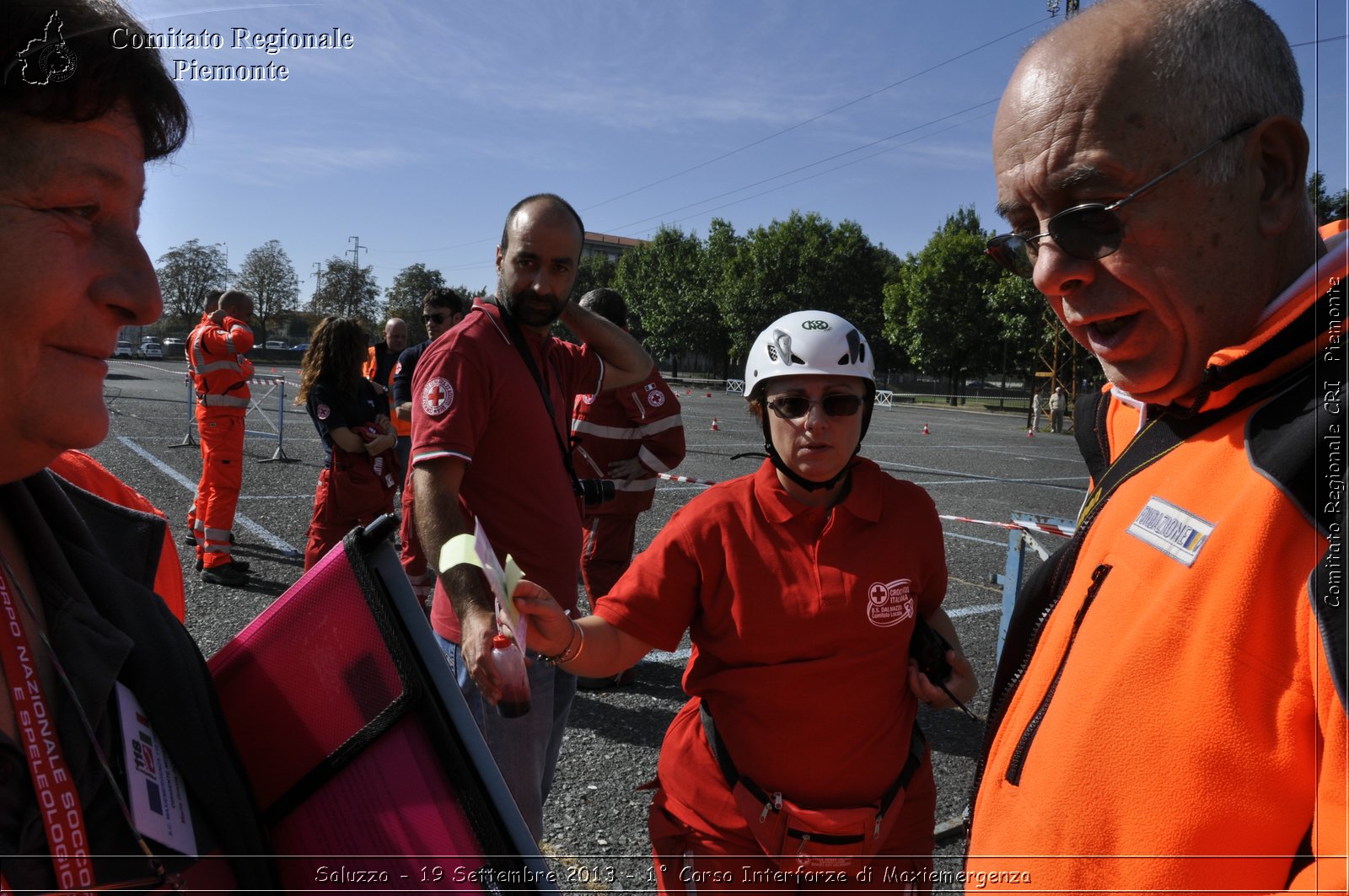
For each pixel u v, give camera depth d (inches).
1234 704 29.7
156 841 25.9
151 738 28.3
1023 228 40.3
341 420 187.8
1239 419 34.1
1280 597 29.1
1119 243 35.1
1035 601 45.2
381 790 30.8
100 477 40.4
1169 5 34.5
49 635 26.2
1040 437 923.4
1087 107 35.0
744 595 63.4
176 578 42.2
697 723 67.0
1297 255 36.3
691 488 384.5
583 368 99.2
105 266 23.5
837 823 60.5
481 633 58.7
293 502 317.1
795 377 63.0
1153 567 34.4
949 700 64.9
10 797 22.8
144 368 1407.5
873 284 2210.9
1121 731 33.0
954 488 427.8
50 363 22.9
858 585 62.9
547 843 104.5
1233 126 33.6
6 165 21.5
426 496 77.5
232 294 203.5
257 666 33.9
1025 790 38.0
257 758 33.1
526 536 82.7
